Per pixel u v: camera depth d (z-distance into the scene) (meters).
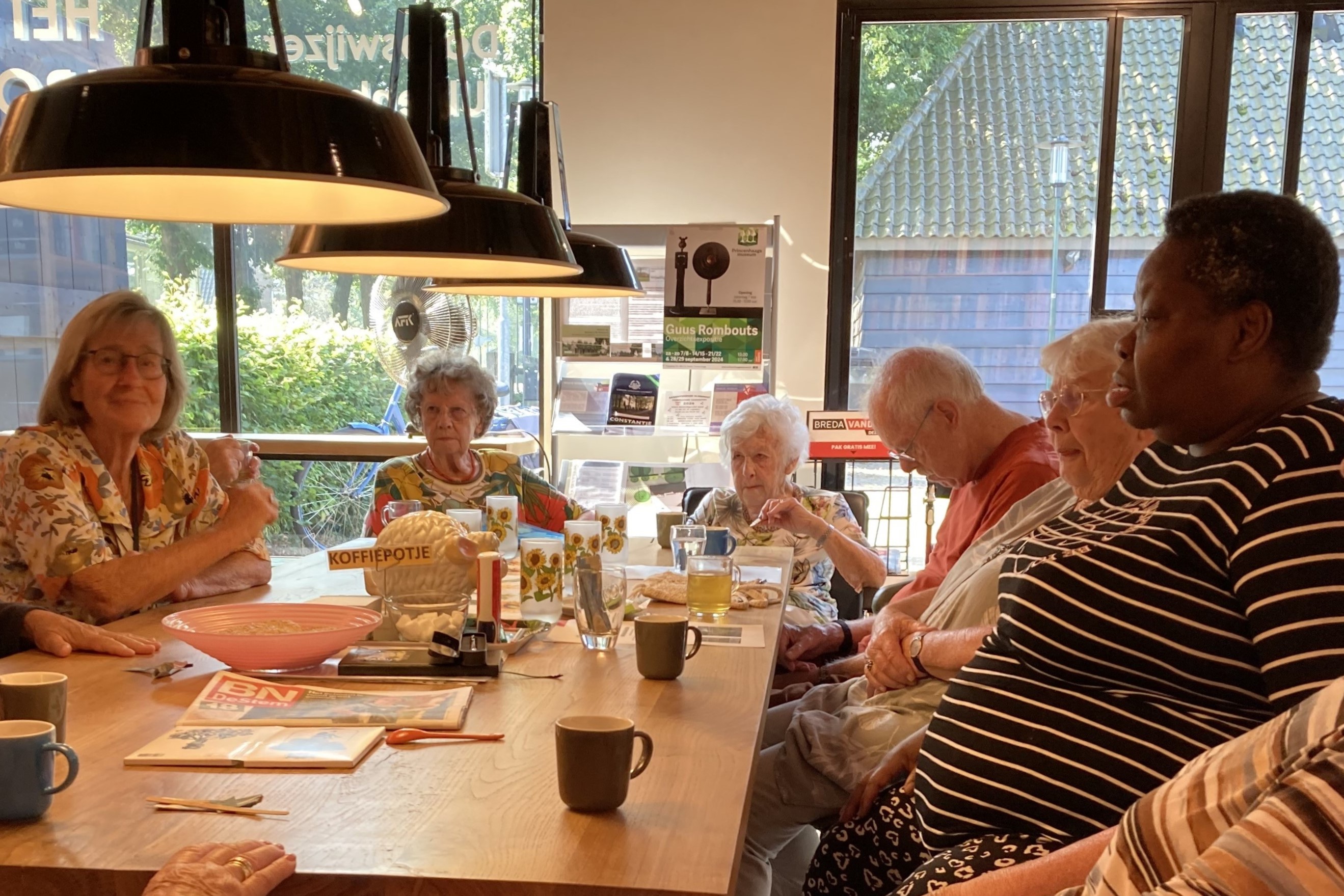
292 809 1.11
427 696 1.47
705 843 1.04
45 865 0.98
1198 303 1.29
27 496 2.02
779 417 3.04
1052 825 1.44
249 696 1.45
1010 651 1.55
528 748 1.31
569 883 0.95
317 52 4.80
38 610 1.78
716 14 4.38
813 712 2.14
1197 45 4.32
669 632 1.61
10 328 5.04
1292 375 1.30
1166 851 0.80
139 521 2.24
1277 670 1.16
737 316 4.25
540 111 2.20
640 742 1.33
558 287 2.36
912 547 4.64
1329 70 4.32
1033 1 4.34
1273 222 1.27
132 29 4.96
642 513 4.38
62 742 1.29
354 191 1.42
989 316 4.58
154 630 1.92
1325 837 0.61
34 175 1.07
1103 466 1.87
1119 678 1.42
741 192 4.45
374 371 5.03
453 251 1.69
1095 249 4.50
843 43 4.44
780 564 2.71
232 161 1.06
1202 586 1.31
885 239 4.58
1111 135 4.41
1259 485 1.24
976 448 2.46
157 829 1.06
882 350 4.64
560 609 2.02
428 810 1.11
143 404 2.15
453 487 3.07
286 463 4.83
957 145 4.50
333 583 2.39
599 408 4.46
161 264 4.95
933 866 1.46
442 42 1.76
